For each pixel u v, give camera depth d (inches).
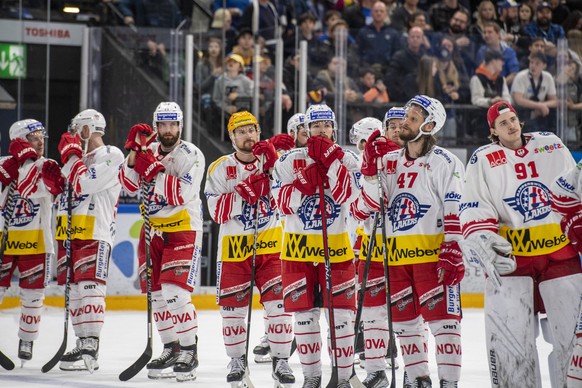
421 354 388.5
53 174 524.1
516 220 362.3
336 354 394.9
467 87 890.1
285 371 441.4
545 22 1106.7
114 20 858.1
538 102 888.3
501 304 356.2
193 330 491.5
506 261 350.3
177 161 489.1
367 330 437.1
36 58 832.9
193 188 486.9
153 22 861.8
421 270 377.7
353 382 416.5
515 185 362.9
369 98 874.8
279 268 450.9
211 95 860.6
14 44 827.4
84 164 527.8
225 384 478.6
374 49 876.0
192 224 495.5
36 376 503.8
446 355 372.2
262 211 451.5
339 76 869.2
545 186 362.3
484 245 354.0
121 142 848.3
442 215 380.5
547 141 366.6
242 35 946.1
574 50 891.4
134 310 861.8
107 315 821.9
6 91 827.4
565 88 888.9
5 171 519.5
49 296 847.7
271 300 447.2
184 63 853.8
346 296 409.1
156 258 503.5
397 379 494.6
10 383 477.4
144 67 849.5
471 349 624.1
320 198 400.5
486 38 888.9
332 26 1074.1
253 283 438.6
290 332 447.2
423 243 378.0
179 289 489.4
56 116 844.0
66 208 534.9
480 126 893.8
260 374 524.7
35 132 549.0
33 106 833.5
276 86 863.1
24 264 540.4
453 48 888.9
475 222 361.7
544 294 361.1
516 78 890.7
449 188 375.2
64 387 465.4
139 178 492.1
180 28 865.5
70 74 844.6
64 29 842.2
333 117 423.5
